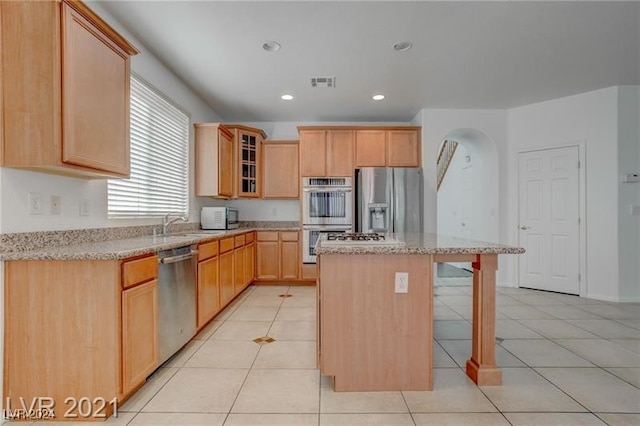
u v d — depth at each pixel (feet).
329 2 7.71
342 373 6.55
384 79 12.16
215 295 10.48
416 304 6.61
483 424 5.48
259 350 8.45
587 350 8.42
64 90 5.64
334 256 6.55
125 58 7.32
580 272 13.74
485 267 6.77
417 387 6.58
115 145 7.00
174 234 10.87
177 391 6.49
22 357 5.63
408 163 15.74
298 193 16.66
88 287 5.63
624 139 12.87
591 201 13.47
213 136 13.69
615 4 7.81
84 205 7.50
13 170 5.83
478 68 11.25
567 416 5.69
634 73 11.69
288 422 5.53
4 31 5.58
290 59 10.54
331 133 15.84
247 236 14.53
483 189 16.85
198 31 8.91
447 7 7.93
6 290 5.63
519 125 15.24
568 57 10.48
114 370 5.62
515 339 9.14
